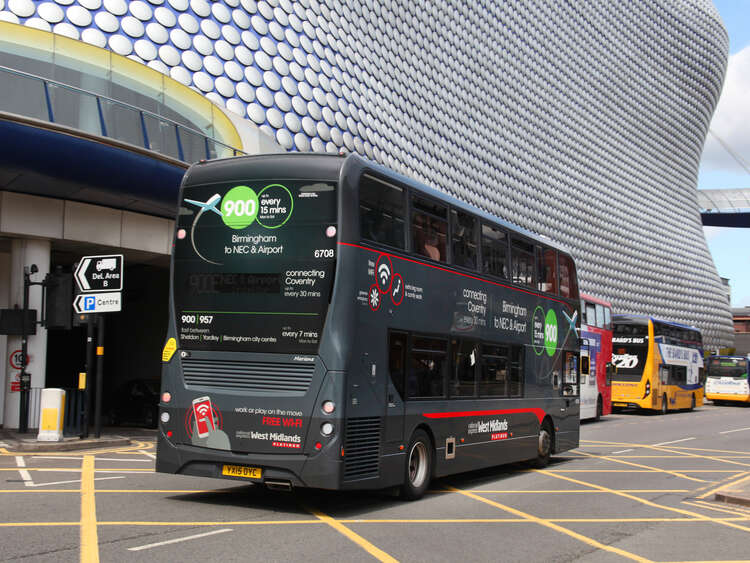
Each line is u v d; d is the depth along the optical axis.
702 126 114.81
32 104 17.23
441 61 61.28
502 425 12.24
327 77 43.22
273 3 42.28
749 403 50.19
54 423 15.03
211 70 34.72
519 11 76.31
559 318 15.03
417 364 9.70
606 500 10.34
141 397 22.33
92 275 15.84
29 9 28.61
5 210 17.92
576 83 85.44
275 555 6.15
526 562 6.38
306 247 8.39
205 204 8.98
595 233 82.62
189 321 8.86
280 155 8.80
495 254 12.30
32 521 7.36
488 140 65.81
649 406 31.94
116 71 21.48
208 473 8.59
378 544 6.81
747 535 8.00
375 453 8.67
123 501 8.76
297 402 8.20
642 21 101.25
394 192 9.38
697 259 105.94
